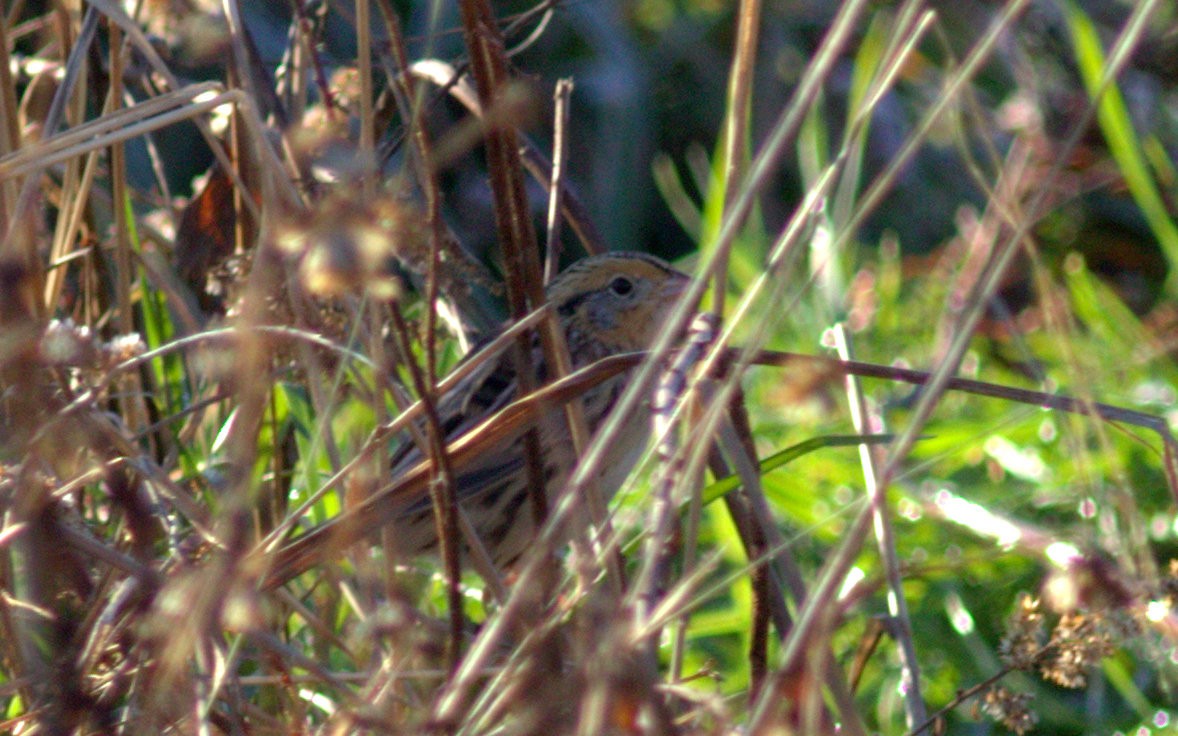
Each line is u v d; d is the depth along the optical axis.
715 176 10.26
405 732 3.77
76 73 5.64
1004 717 4.98
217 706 4.91
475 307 7.91
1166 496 8.03
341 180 3.19
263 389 4.16
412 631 4.38
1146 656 5.95
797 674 3.50
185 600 3.64
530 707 3.61
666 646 7.20
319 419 5.31
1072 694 7.25
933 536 7.97
